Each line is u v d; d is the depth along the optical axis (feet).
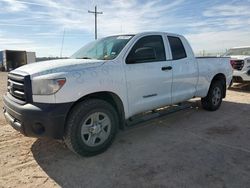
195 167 11.57
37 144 14.23
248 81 31.81
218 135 15.92
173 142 14.71
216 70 21.36
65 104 11.34
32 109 11.15
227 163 11.96
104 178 10.68
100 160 12.33
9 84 13.28
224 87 23.06
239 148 13.80
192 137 15.57
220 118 19.88
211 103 21.63
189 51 18.78
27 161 12.21
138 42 14.85
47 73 11.41
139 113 15.56
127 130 16.93
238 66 32.14
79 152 12.20
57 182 10.40
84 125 12.21
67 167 11.64
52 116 11.04
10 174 11.00
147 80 14.96
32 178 10.69
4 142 14.49
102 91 12.71
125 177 10.74
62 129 11.41
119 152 13.26
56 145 14.08
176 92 17.46
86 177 10.78
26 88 11.46
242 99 27.89
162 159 12.42
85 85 11.90
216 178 10.59
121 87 13.52
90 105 12.17
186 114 21.04
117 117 13.71
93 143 12.64
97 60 13.30
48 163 12.02
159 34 16.56
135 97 14.47
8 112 12.57
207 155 12.87
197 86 19.60
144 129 17.13
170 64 16.67
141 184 10.20
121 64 13.64
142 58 14.83
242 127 17.56
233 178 10.59
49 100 11.15
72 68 11.97
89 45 16.89
